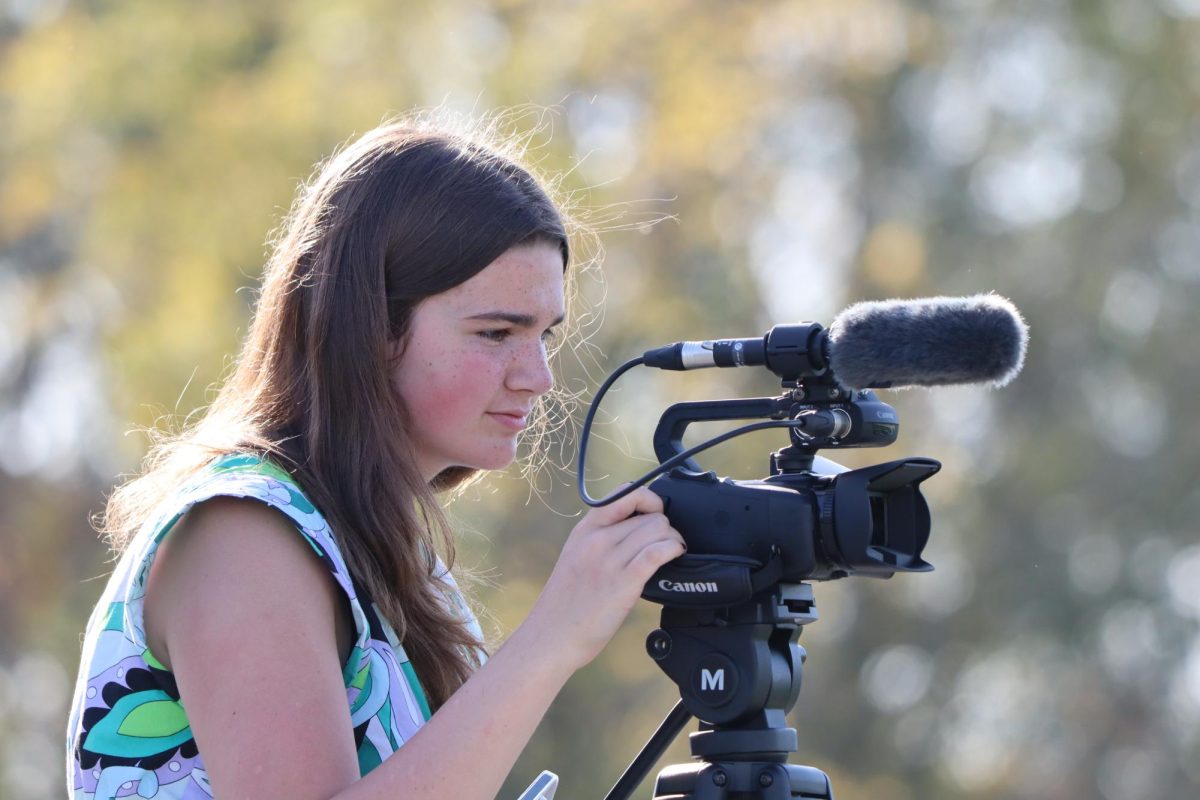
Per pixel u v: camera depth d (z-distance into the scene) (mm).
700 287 41281
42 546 45156
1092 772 52562
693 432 36125
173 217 38125
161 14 40125
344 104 37844
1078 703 52531
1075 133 53469
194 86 39656
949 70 49594
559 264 8523
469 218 8227
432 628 8391
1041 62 52625
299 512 7641
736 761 8125
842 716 47656
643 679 36875
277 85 38281
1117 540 52281
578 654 7609
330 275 8305
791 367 8312
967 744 50500
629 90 40562
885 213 47719
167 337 36844
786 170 42719
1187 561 53000
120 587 7852
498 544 34125
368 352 8203
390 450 8195
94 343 42281
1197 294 53250
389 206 8273
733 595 7957
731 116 40438
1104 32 51750
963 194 51000
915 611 49156
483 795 7293
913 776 48500
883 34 44344
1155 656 53062
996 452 51844
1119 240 53250
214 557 7449
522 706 7426
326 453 8148
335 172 8633
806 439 8359
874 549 8086
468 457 8492
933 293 45562
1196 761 52625
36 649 44844
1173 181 53094
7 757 44062
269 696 7188
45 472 45438
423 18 39188
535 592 33438
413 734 7980
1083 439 51938
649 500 8055
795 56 43906
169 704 7625
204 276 37312
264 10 40344
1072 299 52625
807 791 8156
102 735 7641
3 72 41188
